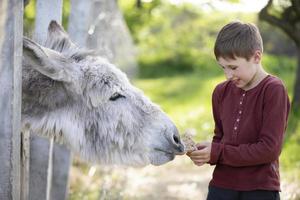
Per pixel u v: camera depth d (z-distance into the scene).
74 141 3.96
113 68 4.05
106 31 8.86
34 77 3.92
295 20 8.86
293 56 18.86
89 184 7.75
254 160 3.56
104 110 3.94
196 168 10.17
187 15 21.20
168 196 7.80
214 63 25.53
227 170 3.72
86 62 3.99
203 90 20.39
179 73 27.34
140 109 3.95
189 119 14.40
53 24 4.28
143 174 9.39
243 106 3.70
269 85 3.61
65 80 3.84
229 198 3.70
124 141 3.93
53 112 3.96
